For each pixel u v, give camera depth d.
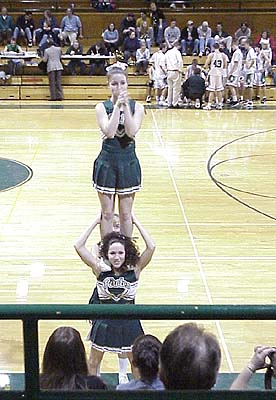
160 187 11.16
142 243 8.48
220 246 8.45
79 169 12.24
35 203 10.21
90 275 7.49
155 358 3.20
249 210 9.93
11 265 7.77
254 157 13.26
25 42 22.48
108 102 5.70
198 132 15.69
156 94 19.95
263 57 20.19
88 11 23.55
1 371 5.29
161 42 22.33
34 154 13.42
